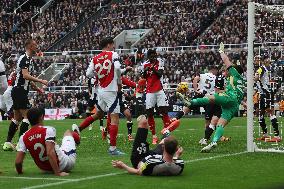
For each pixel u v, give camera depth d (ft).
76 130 36.78
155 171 29.53
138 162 30.55
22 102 43.50
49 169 30.94
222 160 36.96
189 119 107.24
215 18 165.27
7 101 45.60
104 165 34.78
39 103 136.05
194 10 171.32
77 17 187.93
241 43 148.66
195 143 50.90
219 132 42.52
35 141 29.94
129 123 55.98
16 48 181.47
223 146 47.75
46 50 178.09
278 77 59.88
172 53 154.51
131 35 174.29
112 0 192.65
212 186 26.55
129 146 48.67
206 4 171.53
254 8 42.68
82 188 26.04
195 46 152.97
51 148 29.73
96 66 41.73
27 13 197.57
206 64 146.30
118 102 41.55
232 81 42.70
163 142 30.32
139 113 98.73
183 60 149.79
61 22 188.44
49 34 184.75
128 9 183.73
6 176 30.09
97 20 184.24
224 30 155.84
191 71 145.69
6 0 205.98
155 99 51.67
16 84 43.57
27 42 43.68
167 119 52.13
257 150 42.80
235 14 160.04
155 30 169.17
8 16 197.26
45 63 168.96
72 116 132.26
